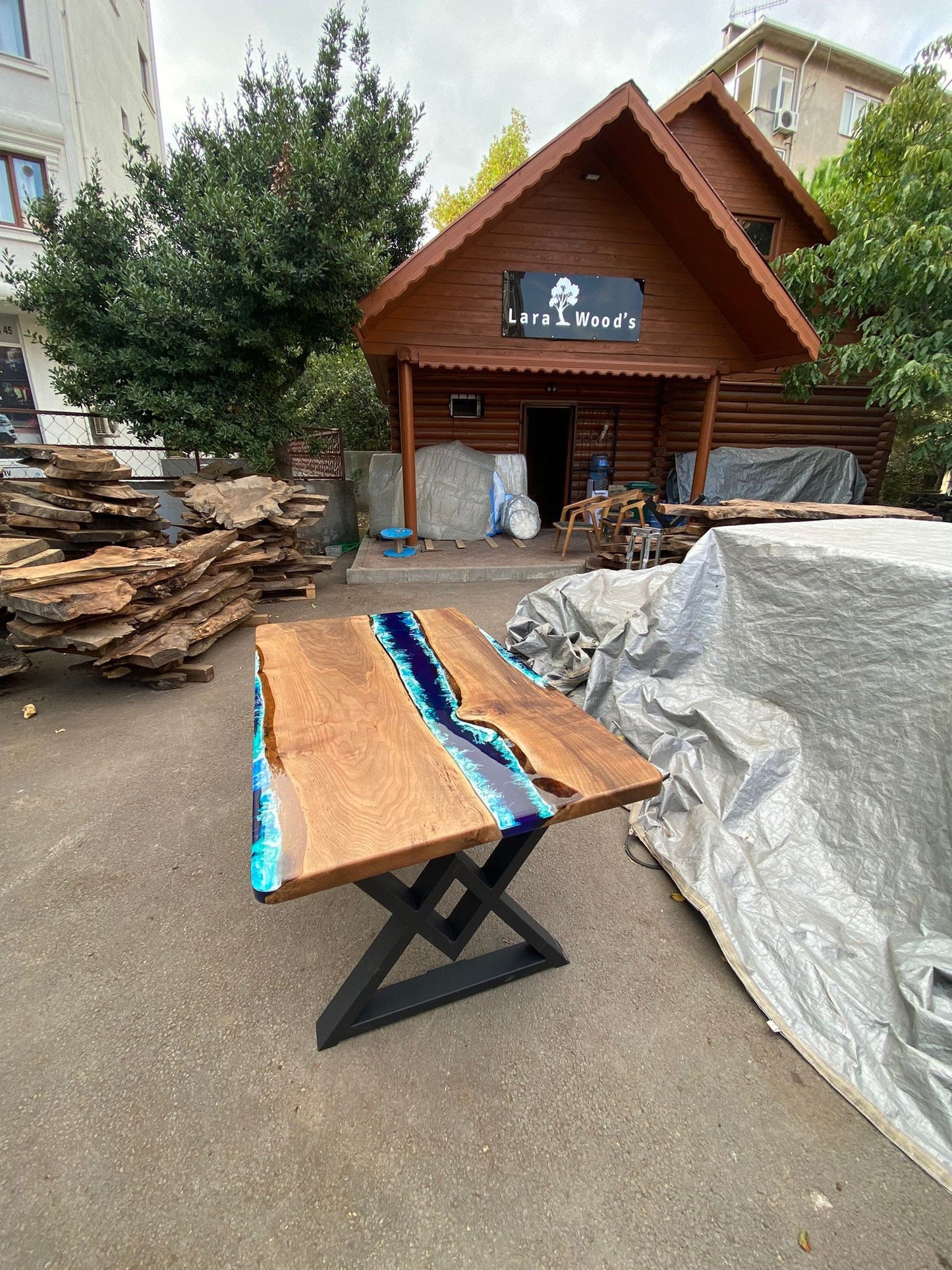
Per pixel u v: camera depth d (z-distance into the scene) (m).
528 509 8.10
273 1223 1.14
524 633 4.06
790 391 8.52
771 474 8.98
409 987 1.61
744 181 8.55
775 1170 1.25
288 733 1.63
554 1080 1.42
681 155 5.88
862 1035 1.48
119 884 2.04
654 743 2.56
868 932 1.73
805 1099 1.38
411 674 2.09
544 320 6.75
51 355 6.22
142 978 1.67
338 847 1.16
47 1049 1.46
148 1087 1.38
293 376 7.11
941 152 6.86
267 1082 1.40
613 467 9.34
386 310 6.16
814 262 7.38
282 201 5.59
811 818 2.07
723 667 2.63
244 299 5.92
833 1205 1.19
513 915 1.64
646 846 2.26
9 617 3.67
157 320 5.68
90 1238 1.11
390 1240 1.12
